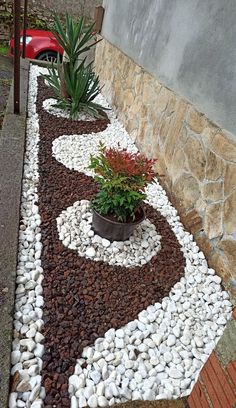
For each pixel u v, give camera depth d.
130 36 3.75
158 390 1.30
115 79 4.29
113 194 1.81
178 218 2.35
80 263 1.79
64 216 2.08
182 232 2.21
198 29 2.22
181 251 2.05
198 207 2.16
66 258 1.80
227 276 1.84
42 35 6.03
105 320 1.52
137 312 1.59
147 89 3.17
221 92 1.95
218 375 1.01
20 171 2.41
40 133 3.20
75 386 1.24
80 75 3.61
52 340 1.38
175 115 2.54
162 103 2.80
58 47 5.99
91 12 7.15
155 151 2.89
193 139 2.25
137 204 1.90
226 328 1.01
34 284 1.61
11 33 7.16
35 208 2.11
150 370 1.37
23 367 1.26
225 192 1.88
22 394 1.18
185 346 1.51
